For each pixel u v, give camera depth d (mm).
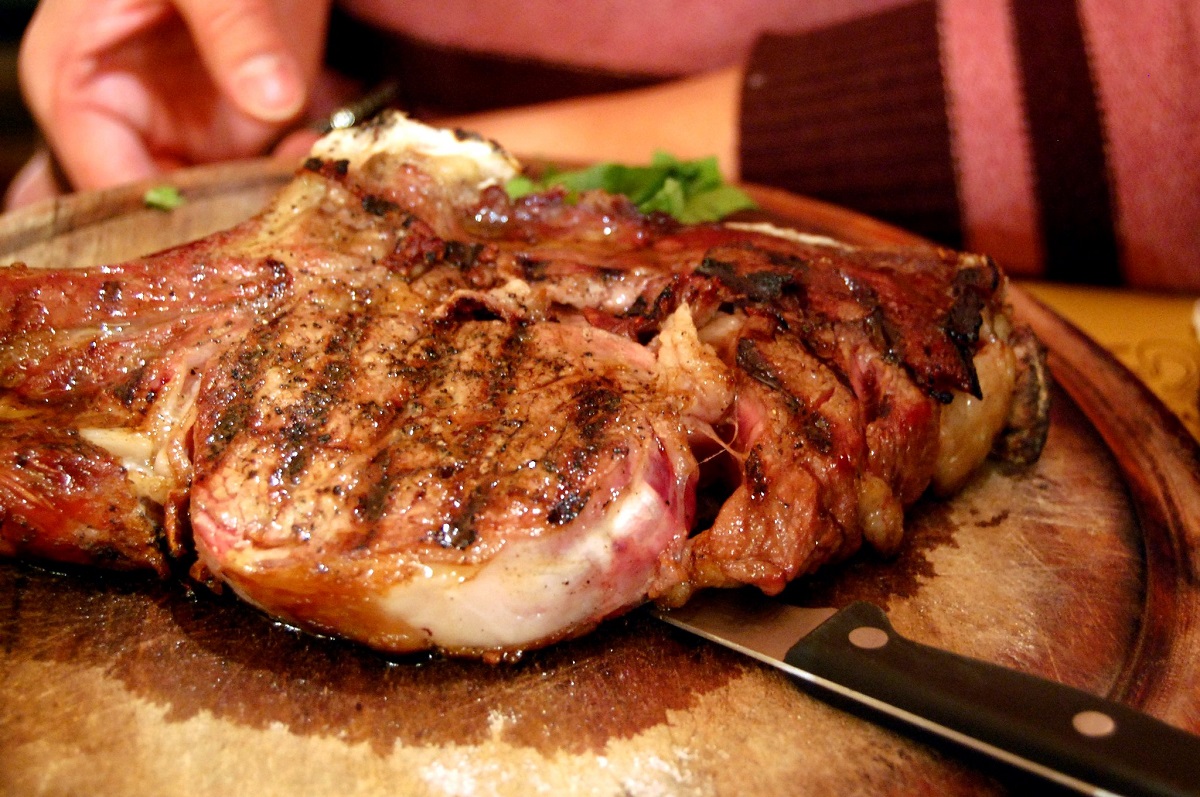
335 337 300
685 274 316
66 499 293
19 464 291
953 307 314
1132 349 433
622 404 292
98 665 285
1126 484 334
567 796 269
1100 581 310
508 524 277
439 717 279
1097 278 484
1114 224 455
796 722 280
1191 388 411
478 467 282
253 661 287
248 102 431
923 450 311
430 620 282
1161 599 304
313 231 321
